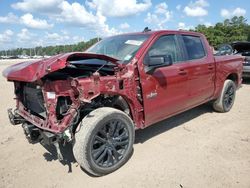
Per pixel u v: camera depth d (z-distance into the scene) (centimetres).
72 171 383
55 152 444
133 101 394
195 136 491
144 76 401
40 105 366
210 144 454
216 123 559
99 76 349
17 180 365
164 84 433
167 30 471
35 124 364
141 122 415
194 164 388
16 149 458
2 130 550
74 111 335
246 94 852
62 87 335
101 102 390
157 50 436
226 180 346
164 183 344
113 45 467
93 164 348
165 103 443
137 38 451
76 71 399
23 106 422
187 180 349
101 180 357
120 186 342
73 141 346
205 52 550
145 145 456
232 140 468
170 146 450
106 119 352
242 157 405
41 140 375
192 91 502
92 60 407
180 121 574
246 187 332
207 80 543
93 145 347
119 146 382
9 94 958
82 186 346
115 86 367
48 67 311
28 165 404
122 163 384
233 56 649
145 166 387
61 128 329
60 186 349
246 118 589
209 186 335
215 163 388
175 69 456
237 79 666
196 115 614
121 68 379
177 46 481
